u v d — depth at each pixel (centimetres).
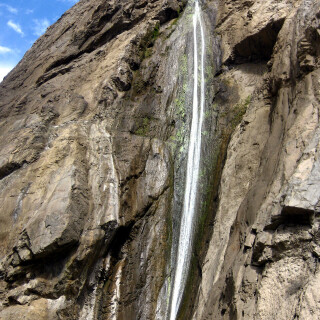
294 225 654
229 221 977
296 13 1156
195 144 1339
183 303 1001
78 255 991
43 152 1259
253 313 608
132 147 1253
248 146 1100
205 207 1152
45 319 922
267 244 676
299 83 968
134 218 1110
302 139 803
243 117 1216
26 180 1184
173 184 1245
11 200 1151
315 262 580
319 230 603
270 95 1142
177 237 1168
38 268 998
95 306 994
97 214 1067
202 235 1090
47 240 973
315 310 514
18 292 959
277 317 561
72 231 1004
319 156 692
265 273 639
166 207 1182
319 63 933
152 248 1103
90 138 1266
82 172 1145
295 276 590
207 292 852
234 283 718
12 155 1270
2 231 1099
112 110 1385
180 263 1105
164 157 1266
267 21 1416
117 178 1150
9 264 1011
